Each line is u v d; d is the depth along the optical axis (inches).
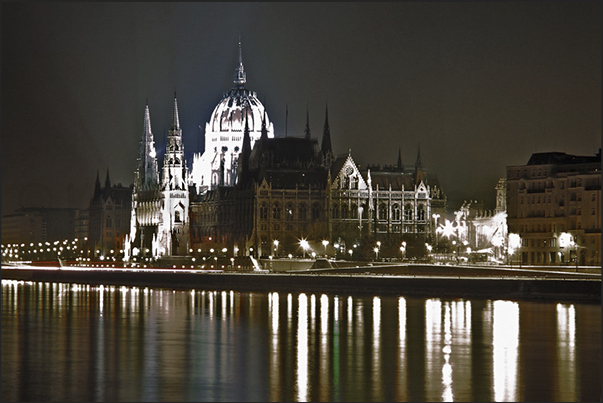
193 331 6850.4
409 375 5128.0
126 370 5280.5
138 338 6491.1
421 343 6205.7
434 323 7145.7
